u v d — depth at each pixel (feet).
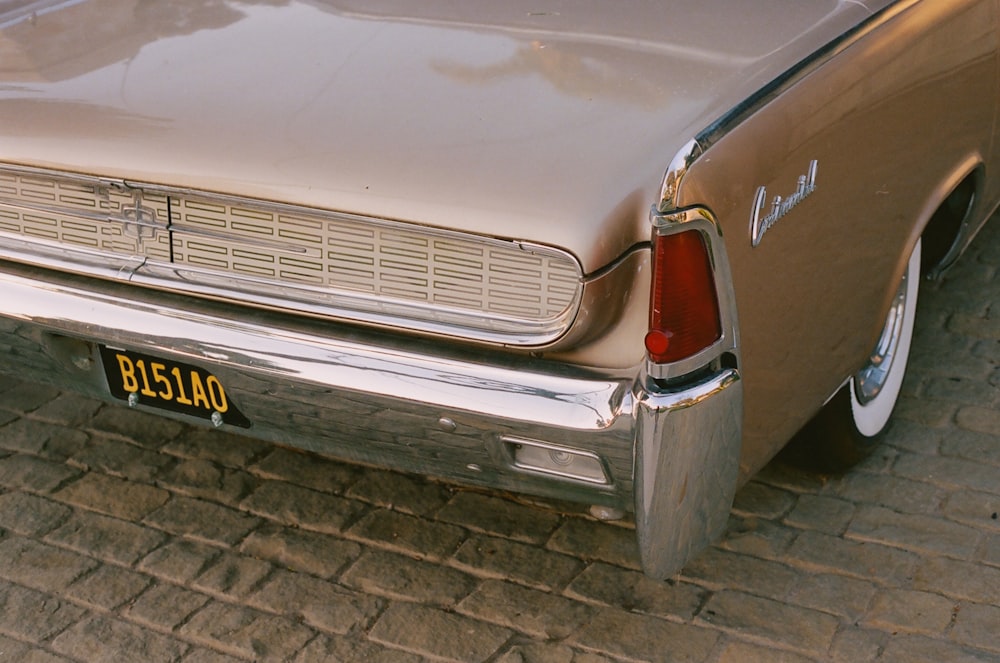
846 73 7.42
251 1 8.59
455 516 9.47
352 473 10.05
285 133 6.88
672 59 7.23
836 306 7.77
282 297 6.93
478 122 6.73
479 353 6.67
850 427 9.23
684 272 6.08
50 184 7.41
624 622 8.25
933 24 8.41
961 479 9.63
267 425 7.51
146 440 10.57
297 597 8.63
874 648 7.88
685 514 6.57
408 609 8.46
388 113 6.90
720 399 6.38
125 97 7.47
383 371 6.72
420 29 7.84
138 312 7.34
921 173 8.59
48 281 7.66
